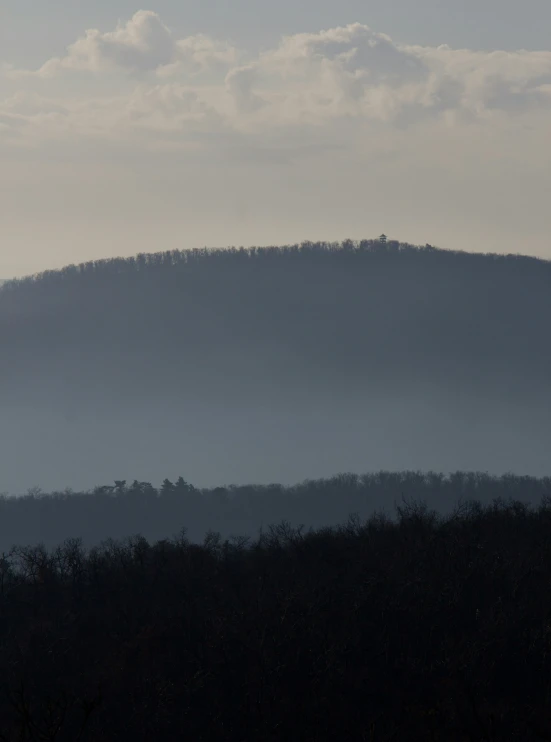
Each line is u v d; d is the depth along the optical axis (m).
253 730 100.44
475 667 107.44
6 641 123.38
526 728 95.81
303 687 106.75
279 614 121.19
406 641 114.56
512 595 120.94
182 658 114.44
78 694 107.06
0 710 102.94
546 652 108.75
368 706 103.31
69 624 127.06
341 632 116.12
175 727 101.88
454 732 96.25
